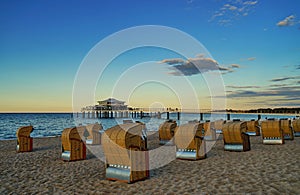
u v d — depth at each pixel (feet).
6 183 22.85
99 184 21.70
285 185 19.47
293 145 41.55
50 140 58.59
